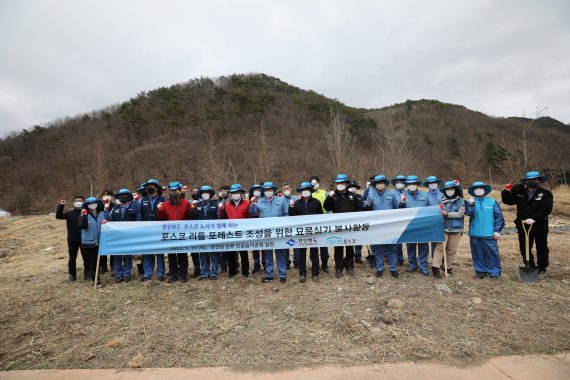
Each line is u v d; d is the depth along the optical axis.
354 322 4.63
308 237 6.49
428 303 5.18
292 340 4.29
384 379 3.46
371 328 4.47
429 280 6.16
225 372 3.68
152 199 7.23
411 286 5.85
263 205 7.01
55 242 12.53
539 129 47.81
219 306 5.42
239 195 6.93
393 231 6.39
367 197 7.09
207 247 6.62
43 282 7.25
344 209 6.73
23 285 7.14
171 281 6.73
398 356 3.87
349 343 4.16
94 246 7.07
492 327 4.46
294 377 3.54
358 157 24.91
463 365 3.67
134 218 7.30
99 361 4.04
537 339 4.17
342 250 6.52
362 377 3.50
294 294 5.75
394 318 4.70
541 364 3.65
